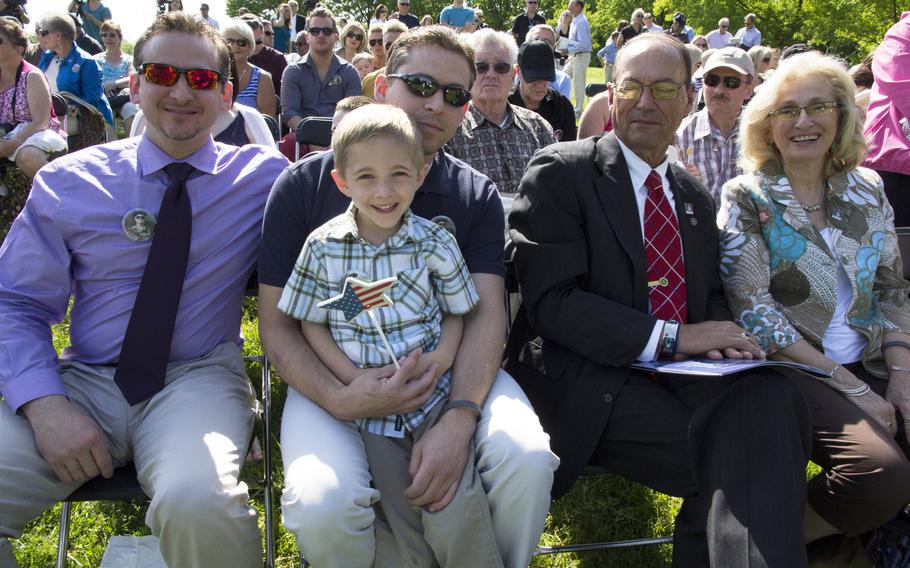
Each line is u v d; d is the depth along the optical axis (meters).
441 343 2.31
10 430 2.13
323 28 7.34
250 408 2.51
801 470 2.11
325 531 1.97
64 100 6.32
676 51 2.55
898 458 2.29
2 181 5.76
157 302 2.37
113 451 2.33
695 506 2.33
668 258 2.62
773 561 1.93
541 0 43.62
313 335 2.28
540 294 2.54
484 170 4.39
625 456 2.47
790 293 2.85
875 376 2.80
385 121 2.12
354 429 2.24
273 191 2.43
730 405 2.21
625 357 2.44
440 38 2.47
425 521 2.09
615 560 2.90
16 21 5.65
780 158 2.92
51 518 2.97
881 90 3.92
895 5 21.94
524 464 2.10
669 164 2.75
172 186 2.44
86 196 2.41
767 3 28.55
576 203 2.56
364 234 2.28
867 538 2.67
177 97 2.38
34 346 2.27
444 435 2.12
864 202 2.90
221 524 2.03
